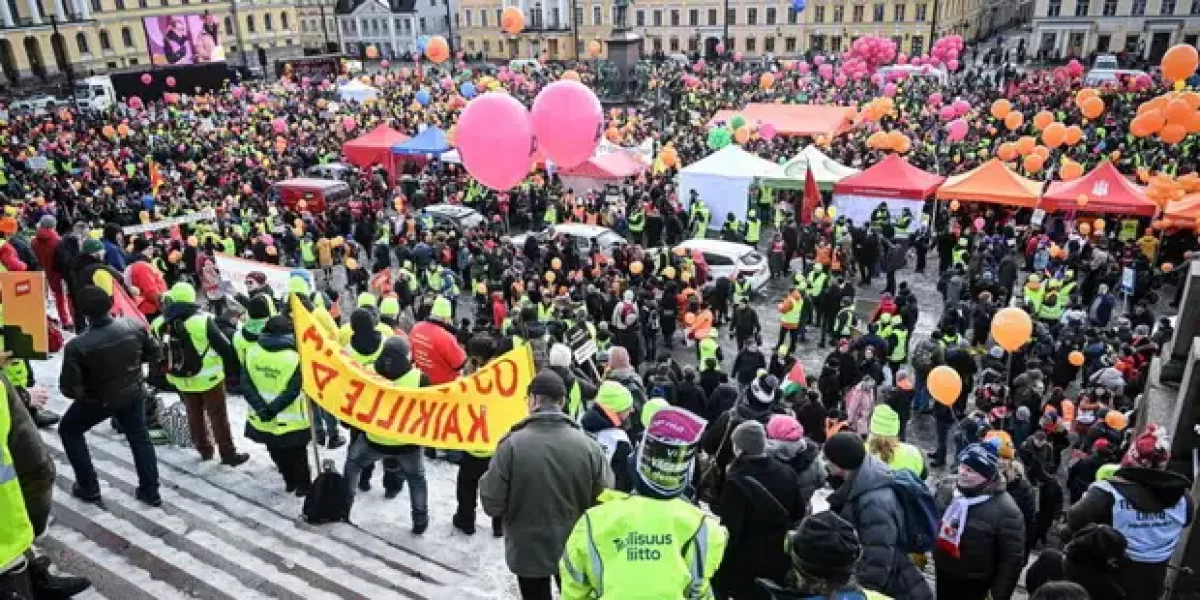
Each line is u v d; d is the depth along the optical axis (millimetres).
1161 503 4762
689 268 17031
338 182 26047
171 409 7355
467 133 11031
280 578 4949
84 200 23109
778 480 4055
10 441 3676
